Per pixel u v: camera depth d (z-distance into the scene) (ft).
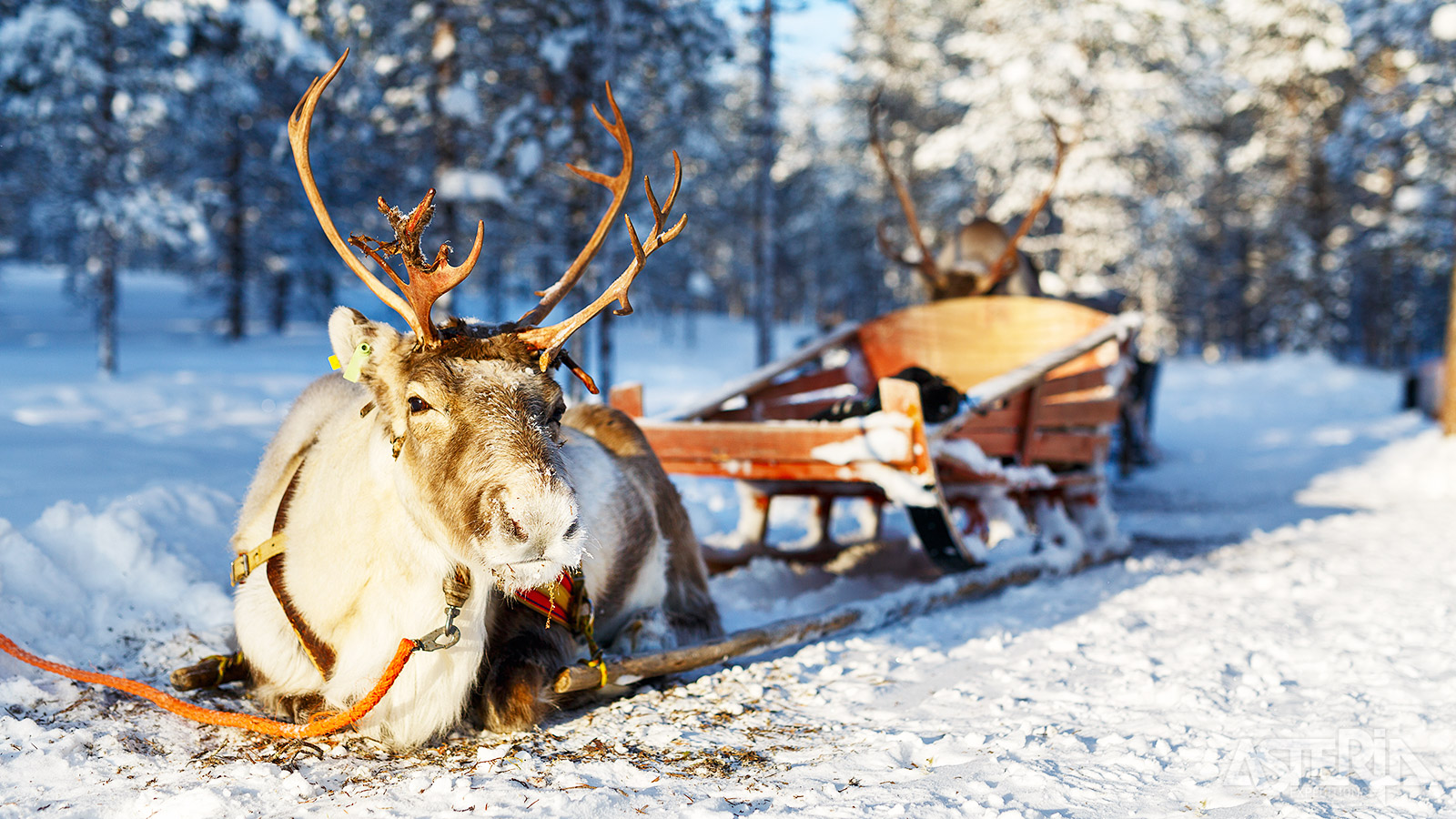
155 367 74.33
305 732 9.46
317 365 85.61
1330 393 87.56
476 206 57.88
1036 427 20.80
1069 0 82.28
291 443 11.57
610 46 48.70
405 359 9.11
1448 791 8.81
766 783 8.95
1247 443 54.19
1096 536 22.81
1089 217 85.46
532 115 50.21
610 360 52.13
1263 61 123.85
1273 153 135.13
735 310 221.25
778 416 23.11
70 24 59.31
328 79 9.36
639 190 54.65
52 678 11.06
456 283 8.86
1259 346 175.01
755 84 90.74
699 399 21.52
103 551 13.61
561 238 60.80
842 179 131.34
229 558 15.26
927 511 16.62
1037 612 16.42
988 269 28.48
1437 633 14.62
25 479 18.89
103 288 65.51
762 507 21.18
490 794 8.51
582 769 9.27
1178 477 40.55
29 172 69.72
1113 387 22.70
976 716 10.98
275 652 10.51
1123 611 16.34
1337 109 128.26
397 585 9.62
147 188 66.64
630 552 13.03
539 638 11.19
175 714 10.56
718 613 15.24
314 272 98.99
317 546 9.97
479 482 8.29
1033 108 81.92
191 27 65.72
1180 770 9.32
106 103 63.93
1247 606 16.71
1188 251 130.31
